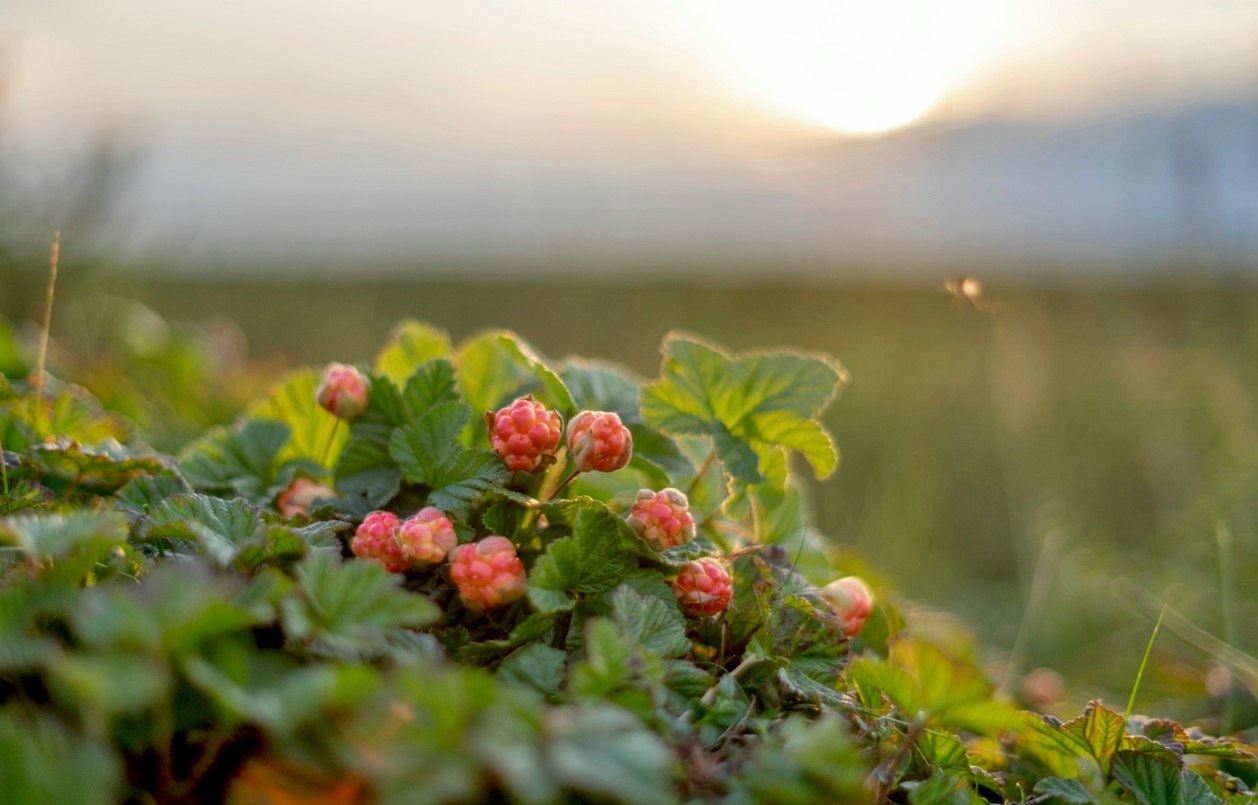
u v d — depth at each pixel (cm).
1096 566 94
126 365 97
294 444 57
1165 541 98
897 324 214
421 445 49
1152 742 47
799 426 53
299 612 41
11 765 38
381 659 43
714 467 58
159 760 42
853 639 54
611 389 57
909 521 113
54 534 42
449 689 39
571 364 58
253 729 42
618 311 248
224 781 42
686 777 41
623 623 45
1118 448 126
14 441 55
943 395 159
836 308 237
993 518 129
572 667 45
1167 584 86
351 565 43
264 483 55
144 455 53
